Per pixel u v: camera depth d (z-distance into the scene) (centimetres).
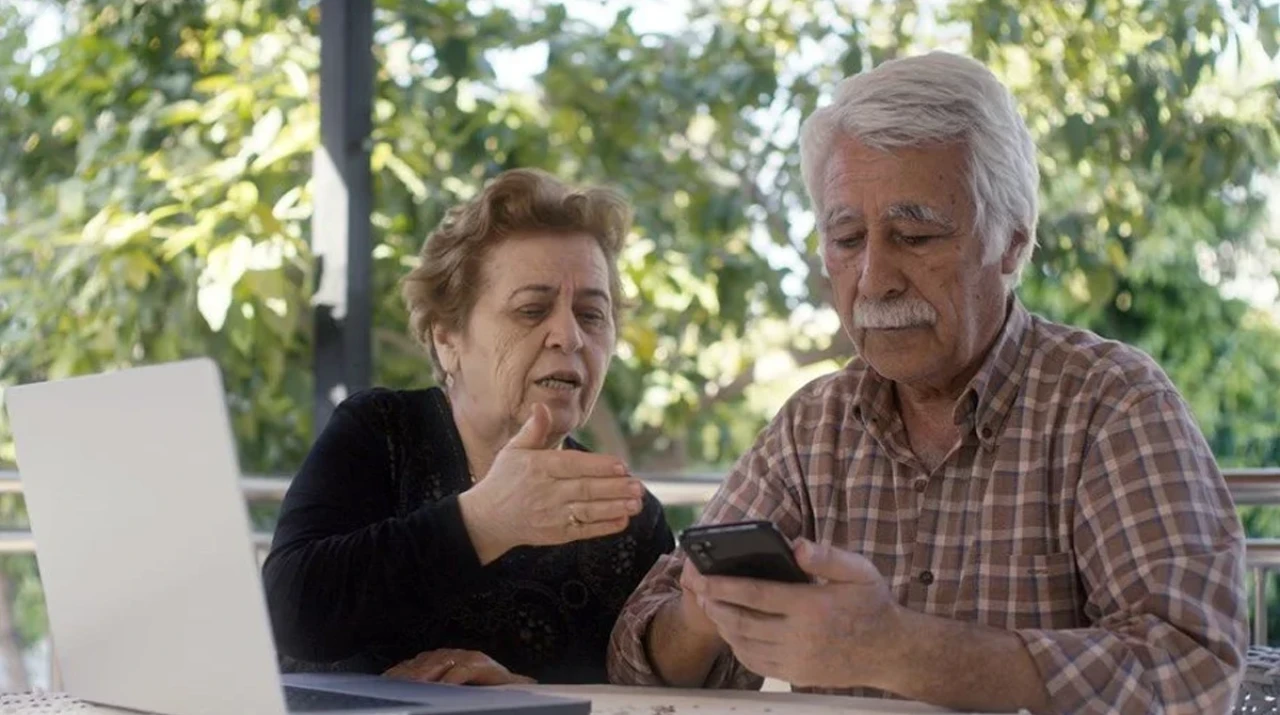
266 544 335
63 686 170
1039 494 186
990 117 189
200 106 503
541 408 184
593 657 211
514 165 522
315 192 377
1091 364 189
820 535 199
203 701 145
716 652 190
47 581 165
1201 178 509
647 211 526
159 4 534
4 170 541
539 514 179
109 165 515
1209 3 502
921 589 190
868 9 530
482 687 177
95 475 151
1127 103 507
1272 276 550
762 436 210
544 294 208
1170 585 166
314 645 194
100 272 483
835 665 154
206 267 461
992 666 156
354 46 377
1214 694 161
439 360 220
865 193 187
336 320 373
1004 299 193
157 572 146
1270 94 515
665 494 322
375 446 214
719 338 545
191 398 138
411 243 509
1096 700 157
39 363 521
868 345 190
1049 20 510
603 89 530
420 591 188
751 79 521
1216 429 556
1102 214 515
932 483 193
